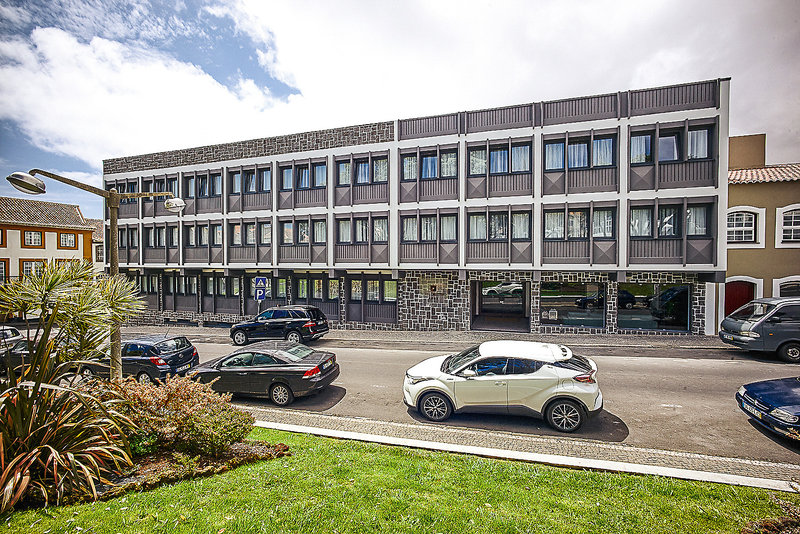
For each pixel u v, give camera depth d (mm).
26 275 5223
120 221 24484
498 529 3900
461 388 7555
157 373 10531
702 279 14781
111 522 3910
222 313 22781
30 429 4766
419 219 17656
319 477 4977
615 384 9641
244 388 9195
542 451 6172
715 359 12047
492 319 19375
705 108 14180
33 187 6668
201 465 5266
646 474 5203
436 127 17406
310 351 10047
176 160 22859
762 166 17938
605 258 15211
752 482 4898
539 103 15797
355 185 18891
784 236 15391
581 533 3838
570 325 16375
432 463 5500
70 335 5492
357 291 19922
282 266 20359
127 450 5156
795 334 11281
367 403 8859
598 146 15430
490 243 16625
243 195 21219
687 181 14414
